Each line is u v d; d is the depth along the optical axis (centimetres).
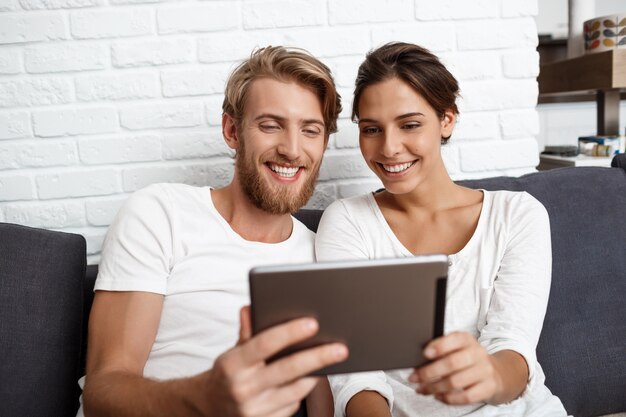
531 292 106
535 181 138
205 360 106
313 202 155
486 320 108
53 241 119
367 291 67
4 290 111
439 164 121
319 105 116
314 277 65
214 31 147
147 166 149
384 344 69
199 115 149
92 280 129
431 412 103
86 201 149
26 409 109
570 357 124
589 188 138
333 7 149
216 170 151
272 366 64
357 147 155
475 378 74
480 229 116
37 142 146
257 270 65
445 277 68
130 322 102
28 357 110
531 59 157
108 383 88
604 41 178
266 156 113
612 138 188
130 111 147
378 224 122
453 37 154
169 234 111
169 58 147
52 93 145
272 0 147
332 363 68
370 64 116
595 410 125
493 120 158
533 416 101
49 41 143
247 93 113
